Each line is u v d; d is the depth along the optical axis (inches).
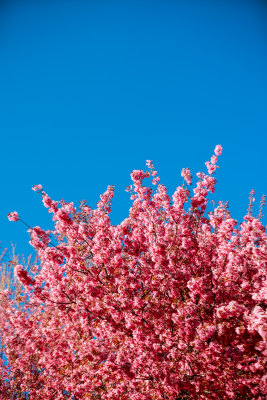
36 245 323.3
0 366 424.2
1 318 354.0
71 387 344.8
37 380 410.6
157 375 264.8
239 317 258.5
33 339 368.8
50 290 356.8
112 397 312.5
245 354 269.3
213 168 379.6
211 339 273.0
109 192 381.7
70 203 371.2
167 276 318.7
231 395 262.5
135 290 324.5
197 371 270.4
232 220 317.7
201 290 283.1
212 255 344.2
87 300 321.4
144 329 301.7
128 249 350.3
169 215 366.9
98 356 287.6
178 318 271.1
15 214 319.6
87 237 355.3
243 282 283.7
